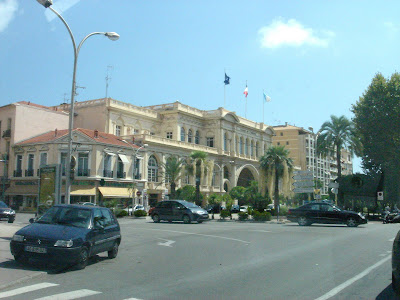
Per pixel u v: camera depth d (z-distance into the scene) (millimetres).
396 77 50750
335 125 47656
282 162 43406
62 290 7664
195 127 69188
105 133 53906
